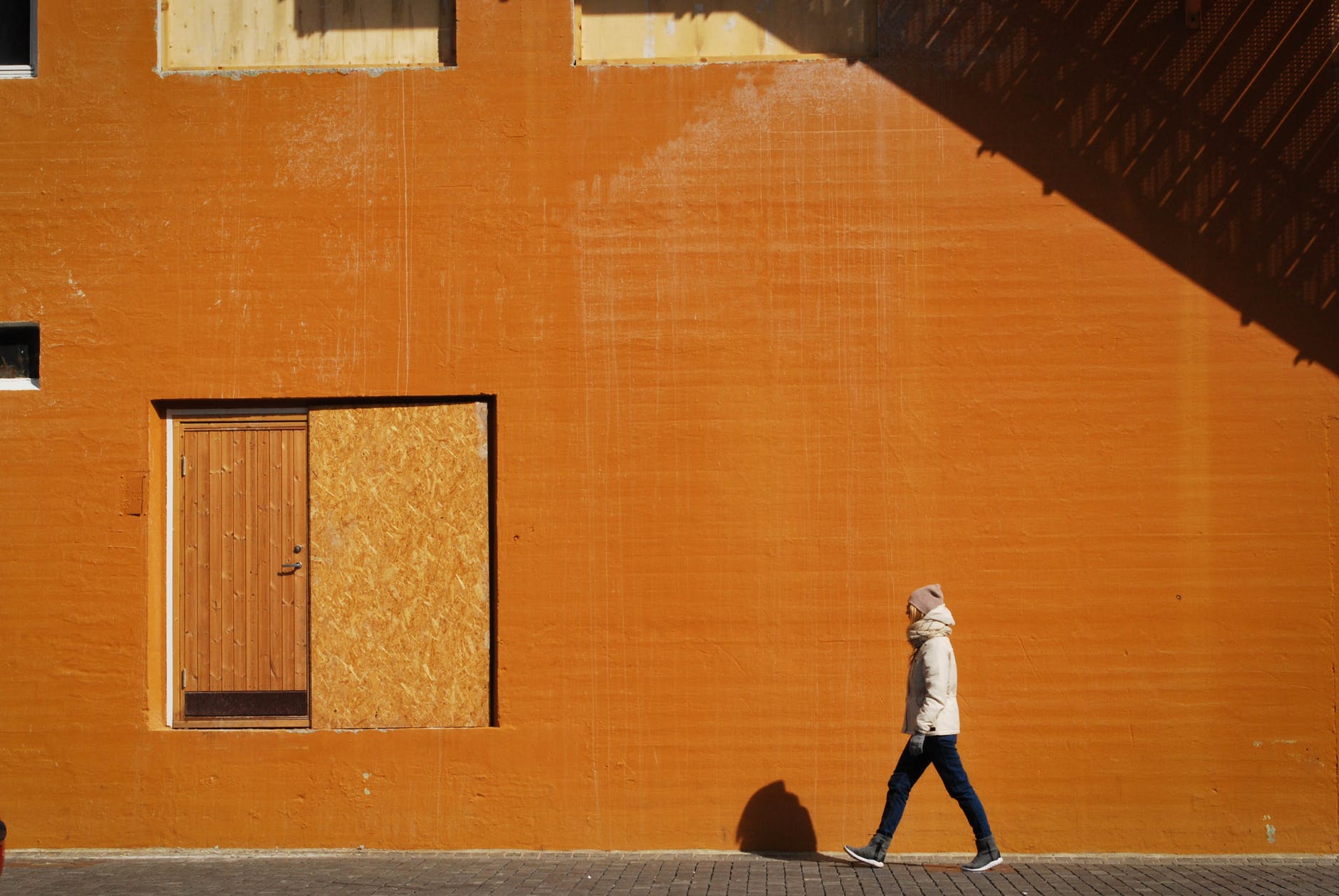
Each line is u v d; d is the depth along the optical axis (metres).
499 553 7.78
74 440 7.88
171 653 7.95
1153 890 6.73
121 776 7.72
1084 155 7.80
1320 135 7.75
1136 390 7.71
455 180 7.92
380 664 7.88
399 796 7.70
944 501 7.71
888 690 7.66
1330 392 7.65
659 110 7.90
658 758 7.68
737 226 7.85
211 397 7.88
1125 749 7.59
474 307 7.87
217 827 7.70
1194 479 7.66
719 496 7.76
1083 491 7.68
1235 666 7.59
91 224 7.94
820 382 7.79
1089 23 7.86
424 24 8.16
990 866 7.09
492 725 7.83
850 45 8.05
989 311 7.77
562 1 7.97
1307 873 7.11
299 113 7.96
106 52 8.01
